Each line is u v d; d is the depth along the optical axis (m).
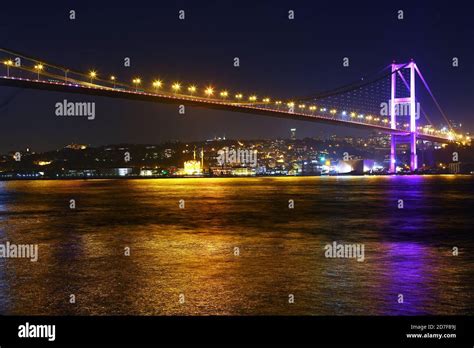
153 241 24.59
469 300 13.62
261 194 72.44
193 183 138.50
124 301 13.50
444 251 21.36
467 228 30.52
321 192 77.69
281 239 25.28
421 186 101.44
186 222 34.00
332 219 35.94
